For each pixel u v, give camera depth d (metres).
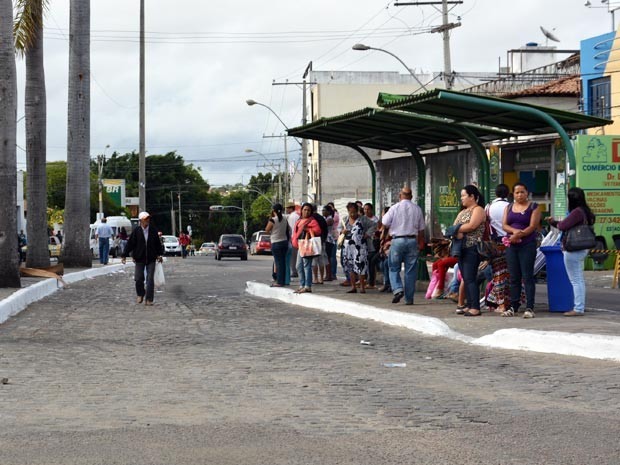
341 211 61.50
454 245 12.91
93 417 7.03
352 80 73.19
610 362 9.51
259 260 50.84
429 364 9.70
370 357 10.28
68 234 28.70
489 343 11.12
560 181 24.98
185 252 60.84
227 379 8.82
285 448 5.99
